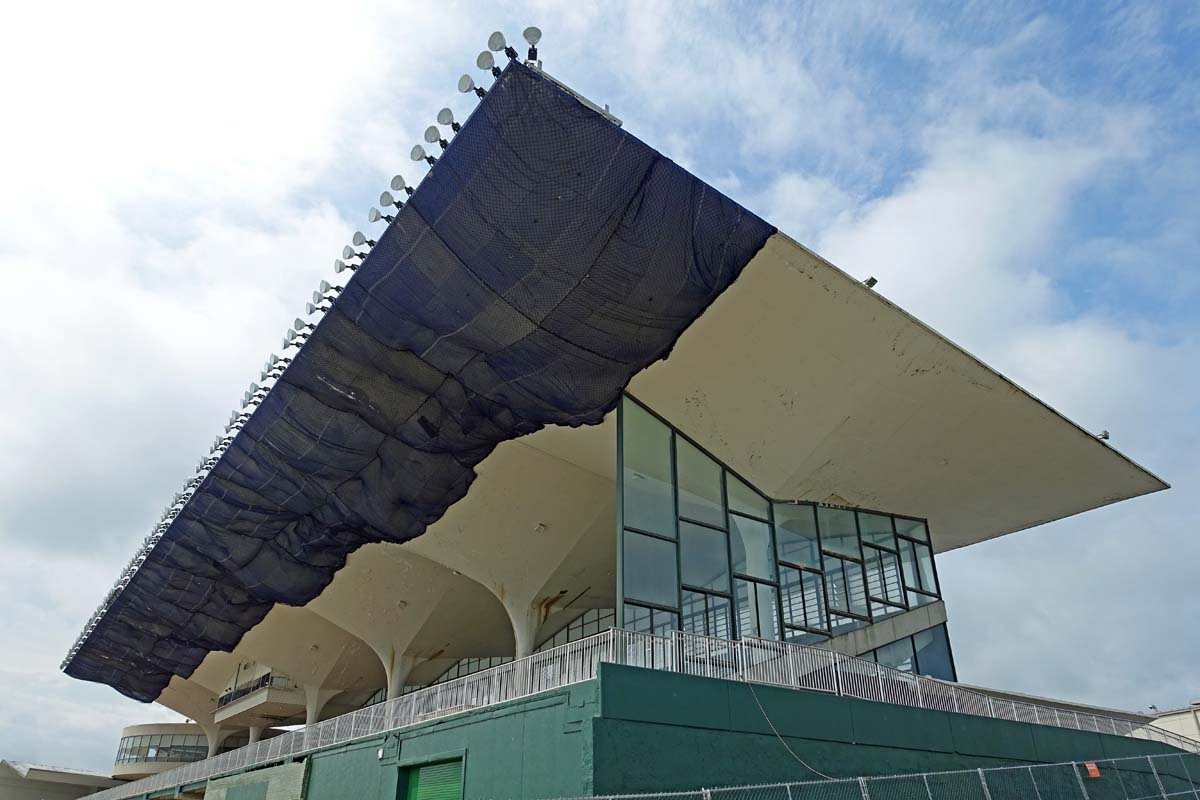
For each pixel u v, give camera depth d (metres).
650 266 15.07
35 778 58.00
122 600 35.62
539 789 11.73
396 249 15.80
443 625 35.62
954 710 16.70
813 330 17.31
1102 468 22.72
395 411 20.59
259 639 40.03
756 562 19.20
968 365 18.47
